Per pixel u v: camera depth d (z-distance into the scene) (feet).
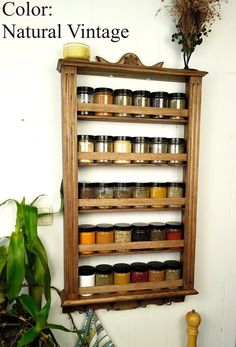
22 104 3.31
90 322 3.39
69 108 3.07
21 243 2.85
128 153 3.31
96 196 3.33
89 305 3.45
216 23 3.74
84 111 3.18
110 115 3.25
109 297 3.33
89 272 3.36
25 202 3.38
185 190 3.52
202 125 3.81
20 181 3.37
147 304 3.63
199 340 4.03
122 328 3.75
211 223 3.94
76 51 3.06
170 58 3.65
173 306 3.90
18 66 3.28
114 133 3.57
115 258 3.67
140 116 3.33
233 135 3.91
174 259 3.84
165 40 3.62
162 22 3.60
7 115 3.28
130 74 3.43
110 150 3.31
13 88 3.28
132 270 3.51
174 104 3.45
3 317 2.99
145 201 3.41
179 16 3.38
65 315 3.57
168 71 3.32
